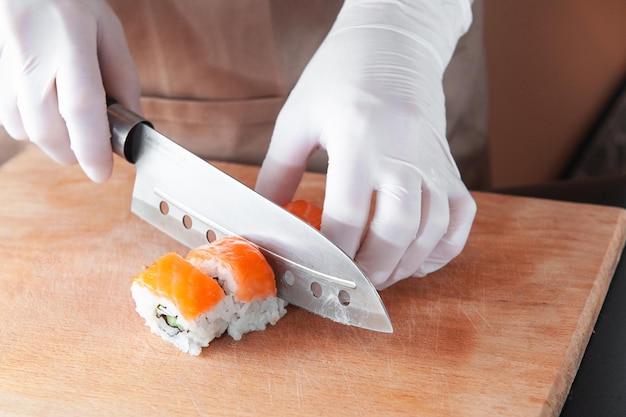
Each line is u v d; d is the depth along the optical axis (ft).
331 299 1.66
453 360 1.62
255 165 2.34
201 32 2.18
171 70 2.25
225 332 1.69
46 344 1.69
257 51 2.20
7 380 1.62
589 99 3.13
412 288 1.78
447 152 1.82
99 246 1.91
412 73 1.83
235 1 2.14
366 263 1.72
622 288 1.82
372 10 1.92
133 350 1.67
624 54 3.00
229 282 1.65
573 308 1.71
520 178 3.39
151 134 1.82
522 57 3.06
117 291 1.80
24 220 1.99
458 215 1.79
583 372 1.65
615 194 2.07
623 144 3.12
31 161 2.19
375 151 1.72
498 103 3.19
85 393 1.59
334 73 1.82
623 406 1.59
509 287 1.77
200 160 1.76
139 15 2.18
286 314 1.73
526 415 1.53
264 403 1.57
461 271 1.81
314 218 1.79
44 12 1.88
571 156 3.31
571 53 3.01
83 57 1.84
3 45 1.89
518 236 1.90
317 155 2.28
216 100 2.27
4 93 1.91
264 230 1.71
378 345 1.66
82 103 1.80
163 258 1.65
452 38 2.00
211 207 1.77
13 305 1.77
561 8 2.91
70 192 2.07
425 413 1.54
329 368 1.62
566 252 1.85
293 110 1.83
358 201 1.70
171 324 1.66
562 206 1.97
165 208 1.85
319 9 2.17
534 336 1.66
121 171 2.14
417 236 1.74
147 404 1.57
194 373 1.62
